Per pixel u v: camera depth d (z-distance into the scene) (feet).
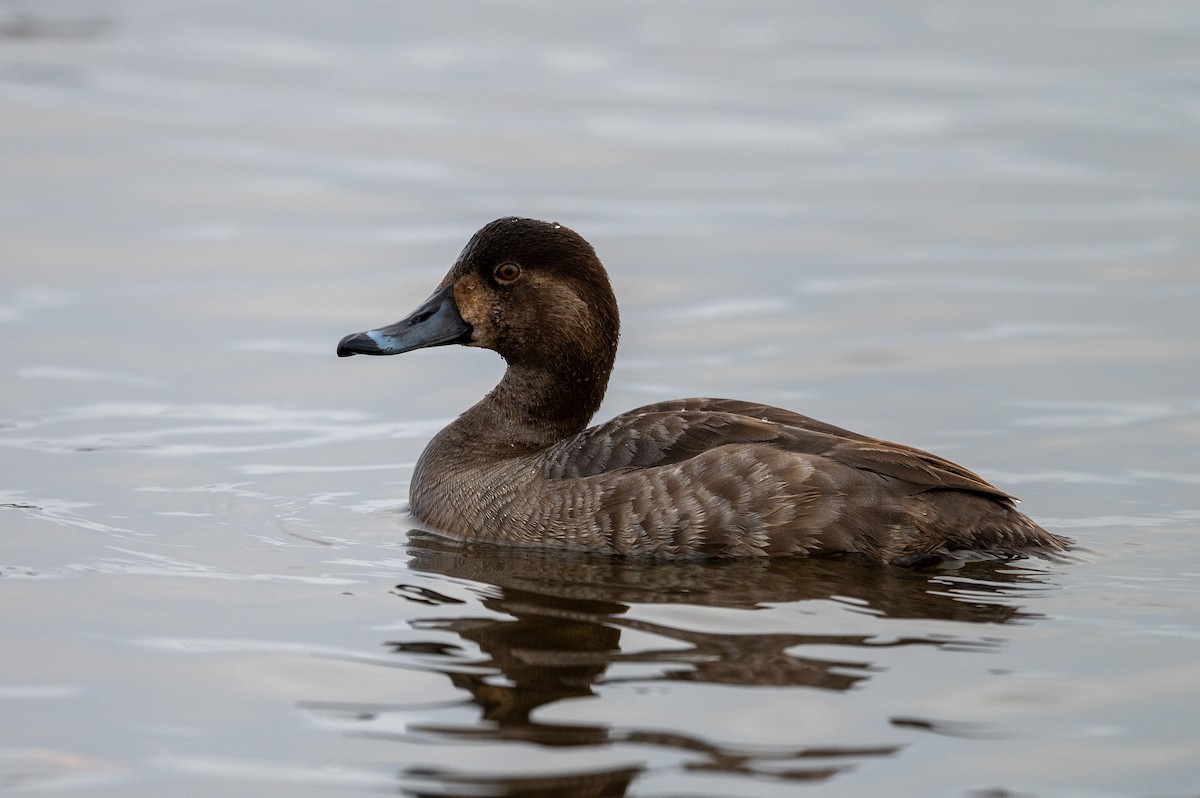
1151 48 96.27
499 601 30.37
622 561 32.94
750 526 32.45
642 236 62.75
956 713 25.32
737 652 27.66
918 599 30.25
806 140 77.92
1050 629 28.84
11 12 103.50
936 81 89.35
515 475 35.17
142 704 25.76
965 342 51.67
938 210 66.80
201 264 58.95
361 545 34.40
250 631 28.84
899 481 32.32
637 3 111.86
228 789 23.07
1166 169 71.87
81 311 53.78
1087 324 53.21
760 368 49.44
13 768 23.70
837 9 110.93
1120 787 23.08
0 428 43.14
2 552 33.24
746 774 23.24
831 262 60.13
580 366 37.27
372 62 93.25
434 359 51.65
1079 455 41.63
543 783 22.93
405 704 25.64
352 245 61.36
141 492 38.17
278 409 45.98
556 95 86.17
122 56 91.71
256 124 78.59
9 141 73.61
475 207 66.23
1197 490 38.58
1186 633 28.60
